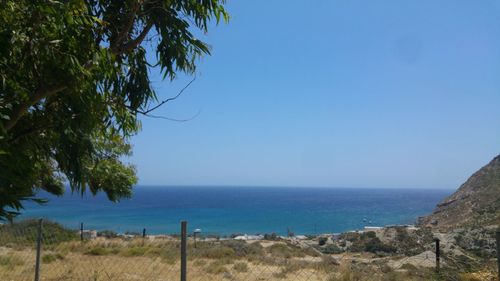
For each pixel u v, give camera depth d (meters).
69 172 6.20
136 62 7.18
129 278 13.50
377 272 12.25
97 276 13.07
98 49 5.82
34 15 4.85
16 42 4.79
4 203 5.42
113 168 9.10
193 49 7.27
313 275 13.12
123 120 6.95
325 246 25.36
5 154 5.04
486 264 9.71
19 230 17.27
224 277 13.96
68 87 5.32
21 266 14.64
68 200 159.75
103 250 19.06
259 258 17.45
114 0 6.66
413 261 13.48
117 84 7.05
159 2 6.88
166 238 25.91
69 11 4.92
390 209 134.88
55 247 18.53
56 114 5.80
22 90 4.88
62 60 5.06
